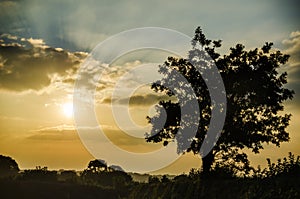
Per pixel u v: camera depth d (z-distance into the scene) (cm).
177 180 3866
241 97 5616
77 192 7388
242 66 5706
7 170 12738
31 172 8638
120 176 9300
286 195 2550
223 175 3712
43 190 7144
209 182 3431
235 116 5538
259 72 5600
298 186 2675
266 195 2666
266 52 5738
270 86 5562
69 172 9694
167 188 3819
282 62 5684
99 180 9956
